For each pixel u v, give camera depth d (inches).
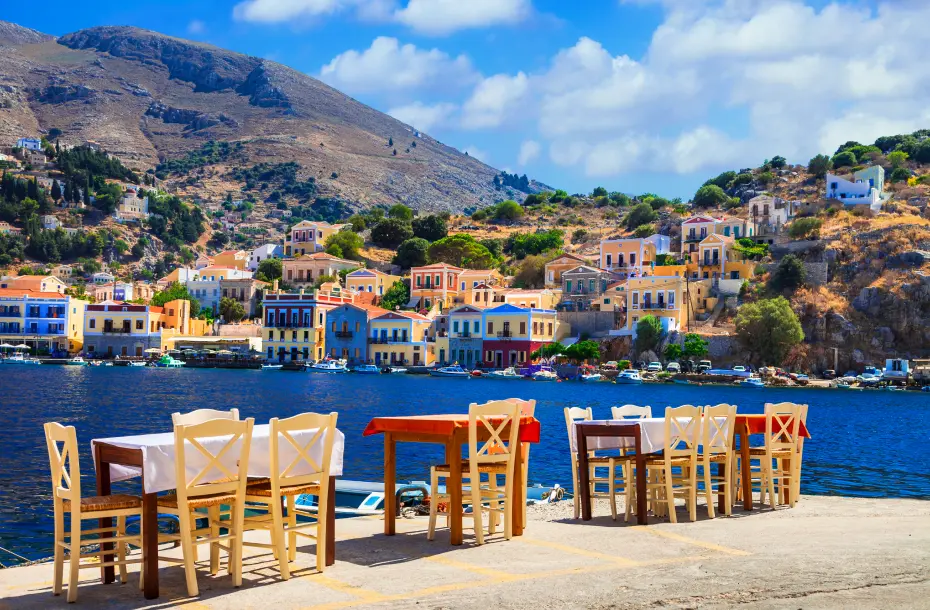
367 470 1405.0
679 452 748.6
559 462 1530.5
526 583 517.7
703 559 577.9
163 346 6250.0
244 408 2773.1
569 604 470.6
